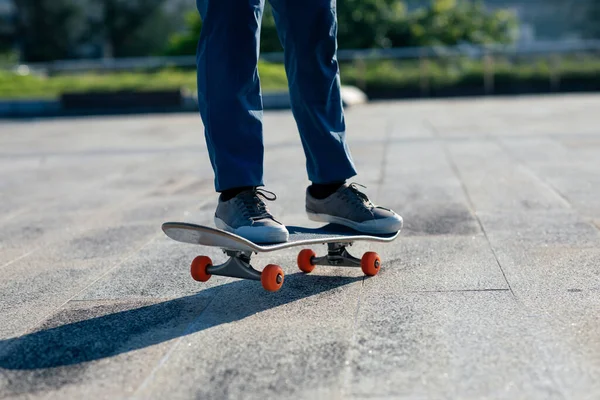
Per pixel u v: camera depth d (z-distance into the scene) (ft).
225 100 6.84
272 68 52.42
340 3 68.69
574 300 6.52
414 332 5.82
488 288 7.04
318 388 4.79
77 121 39.81
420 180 14.78
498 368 4.99
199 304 6.93
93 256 9.46
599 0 146.10
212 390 4.84
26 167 20.38
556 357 5.15
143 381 5.06
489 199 12.34
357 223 7.65
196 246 9.67
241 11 6.76
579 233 9.43
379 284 7.37
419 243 9.27
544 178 14.32
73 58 103.24
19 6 100.12
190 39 62.95
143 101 44.96
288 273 8.02
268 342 5.73
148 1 104.22
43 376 5.24
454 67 54.03
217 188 6.98
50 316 6.81
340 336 5.80
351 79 53.42
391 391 4.69
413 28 69.56
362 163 17.81
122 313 6.76
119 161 20.80
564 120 27.81
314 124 7.52
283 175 16.21
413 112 36.91
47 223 12.14
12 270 8.93
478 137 22.85
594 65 52.90
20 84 51.03
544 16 166.20
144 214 12.46
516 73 53.06
